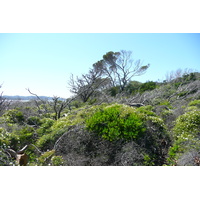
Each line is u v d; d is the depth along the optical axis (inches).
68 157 200.4
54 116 444.8
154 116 272.4
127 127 218.7
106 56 1262.3
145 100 522.6
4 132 251.4
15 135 249.9
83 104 625.6
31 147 239.0
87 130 230.1
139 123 222.8
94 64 1152.2
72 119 306.5
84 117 287.7
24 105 650.8
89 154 211.0
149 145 219.3
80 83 721.0
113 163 199.5
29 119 362.0
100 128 225.0
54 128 289.0
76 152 211.5
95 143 218.2
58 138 247.4
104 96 588.1
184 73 1149.1
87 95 751.7
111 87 1200.8
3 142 219.9
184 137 227.8
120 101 505.0
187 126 253.9
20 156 190.1
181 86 830.5
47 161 201.6
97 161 198.5
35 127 338.3
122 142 213.5
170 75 1354.6
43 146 242.4
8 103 502.3
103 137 218.5
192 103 410.0
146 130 229.9
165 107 404.2
